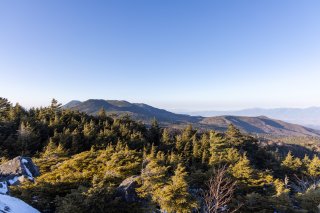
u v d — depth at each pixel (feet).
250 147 275.39
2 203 66.23
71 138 223.92
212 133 256.11
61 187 95.20
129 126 278.67
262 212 110.32
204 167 197.57
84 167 130.72
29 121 248.52
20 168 119.44
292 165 231.50
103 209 80.28
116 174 112.37
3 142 215.92
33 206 84.74
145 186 94.38
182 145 240.94
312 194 127.95
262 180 146.72
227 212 104.12
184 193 90.58
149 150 216.95
